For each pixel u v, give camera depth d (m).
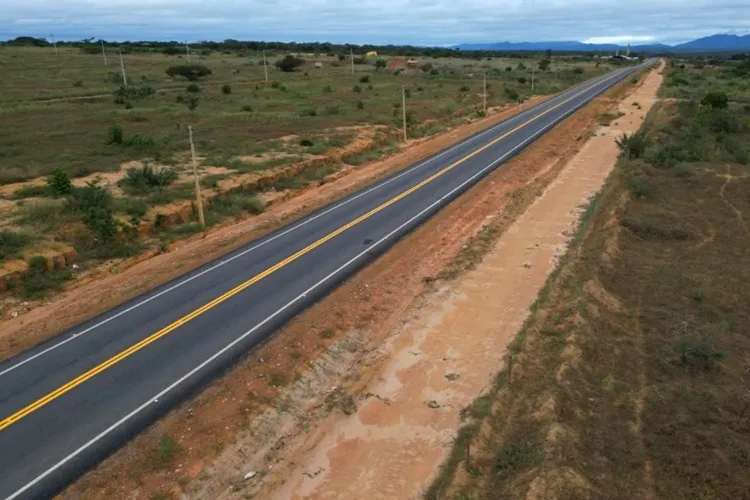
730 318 14.08
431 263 19.52
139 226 22.08
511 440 10.06
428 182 30.20
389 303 16.66
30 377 12.70
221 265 19.23
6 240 19.25
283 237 22.09
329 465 10.23
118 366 13.05
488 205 25.95
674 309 14.61
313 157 34.22
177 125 41.28
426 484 9.62
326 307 15.91
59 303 16.92
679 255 18.20
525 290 16.91
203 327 14.80
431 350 13.90
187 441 10.73
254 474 10.17
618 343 13.00
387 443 10.71
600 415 10.52
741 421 10.29
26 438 10.70
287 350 13.74
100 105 52.81
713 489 8.73
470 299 16.48
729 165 29.95
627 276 16.66
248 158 33.00
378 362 13.42
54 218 21.61
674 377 11.73
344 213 25.12
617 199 23.73
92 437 10.73
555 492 8.36
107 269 19.41
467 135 45.31
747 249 18.53
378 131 43.12
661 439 9.86
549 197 26.62
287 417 11.74
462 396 12.02
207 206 25.41
